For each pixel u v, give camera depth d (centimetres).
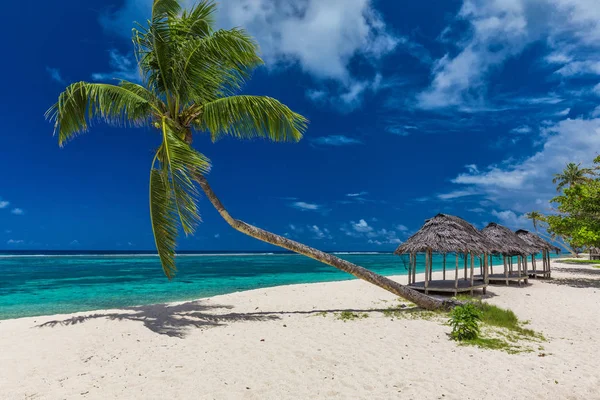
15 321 1059
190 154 906
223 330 943
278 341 841
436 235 1425
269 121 1041
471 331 867
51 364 704
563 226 2200
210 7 1055
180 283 2411
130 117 992
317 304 1321
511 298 1471
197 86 1025
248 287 2180
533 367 685
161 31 991
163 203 1019
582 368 682
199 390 583
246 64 1068
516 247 1795
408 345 816
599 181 2234
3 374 656
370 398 555
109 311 1195
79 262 5297
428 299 1208
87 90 929
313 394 570
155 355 748
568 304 1375
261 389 586
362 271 1162
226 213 1052
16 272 3328
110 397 561
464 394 569
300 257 8419
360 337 877
